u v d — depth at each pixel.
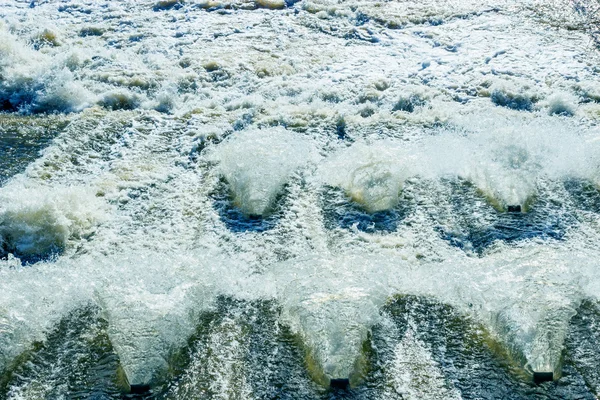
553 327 4.84
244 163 6.62
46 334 4.94
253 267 5.54
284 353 4.80
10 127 7.45
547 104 7.55
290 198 6.36
